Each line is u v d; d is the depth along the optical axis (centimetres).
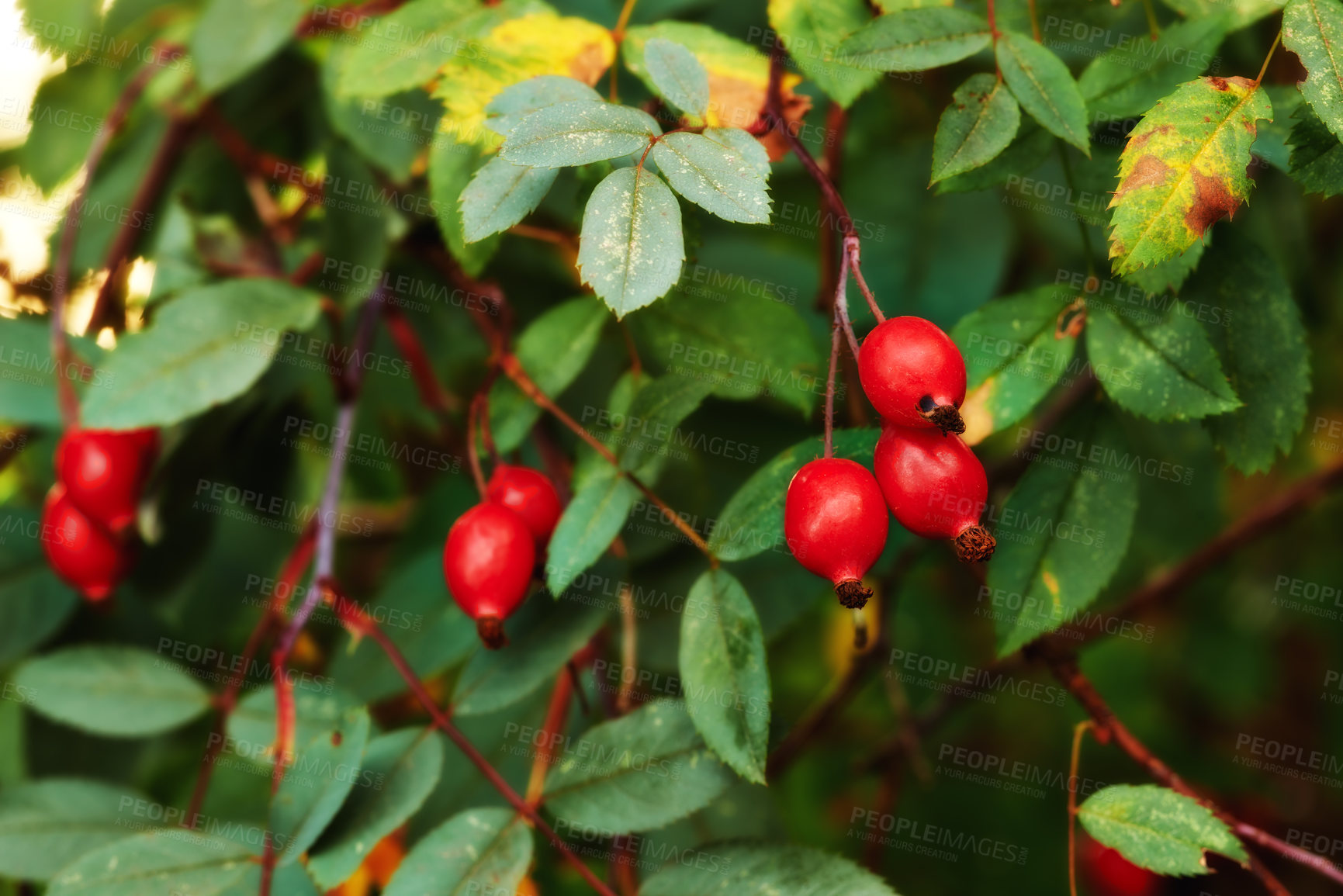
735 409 63
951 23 56
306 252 65
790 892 56
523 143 54
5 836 59
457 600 57
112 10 65
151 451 62
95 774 64
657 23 58
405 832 63
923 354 54
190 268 65
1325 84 54
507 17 59
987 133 55
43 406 62
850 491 54
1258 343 57
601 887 56
